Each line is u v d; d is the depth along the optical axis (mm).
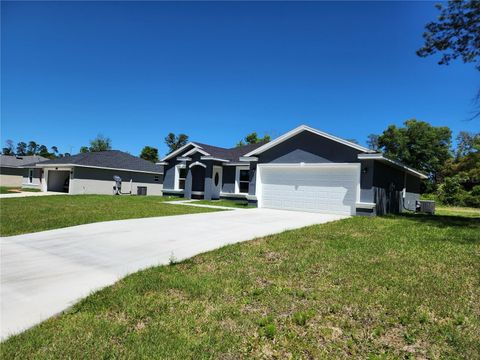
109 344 2941
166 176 23266
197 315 3543
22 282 4641
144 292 4234
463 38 13672
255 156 16531
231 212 13328
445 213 19516
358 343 2961
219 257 5965
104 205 15312
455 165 36312
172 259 5836
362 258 5797
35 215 11422
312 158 14758
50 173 29500
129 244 7102
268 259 5820
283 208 15578
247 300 3939
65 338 3041
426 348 2855
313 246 6797
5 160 37875
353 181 13664
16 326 3295
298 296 4047
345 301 3848
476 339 2963
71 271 5188
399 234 8367
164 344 2924
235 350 2857
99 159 27953
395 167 16453
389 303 3779
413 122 41875
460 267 5246
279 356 2781
